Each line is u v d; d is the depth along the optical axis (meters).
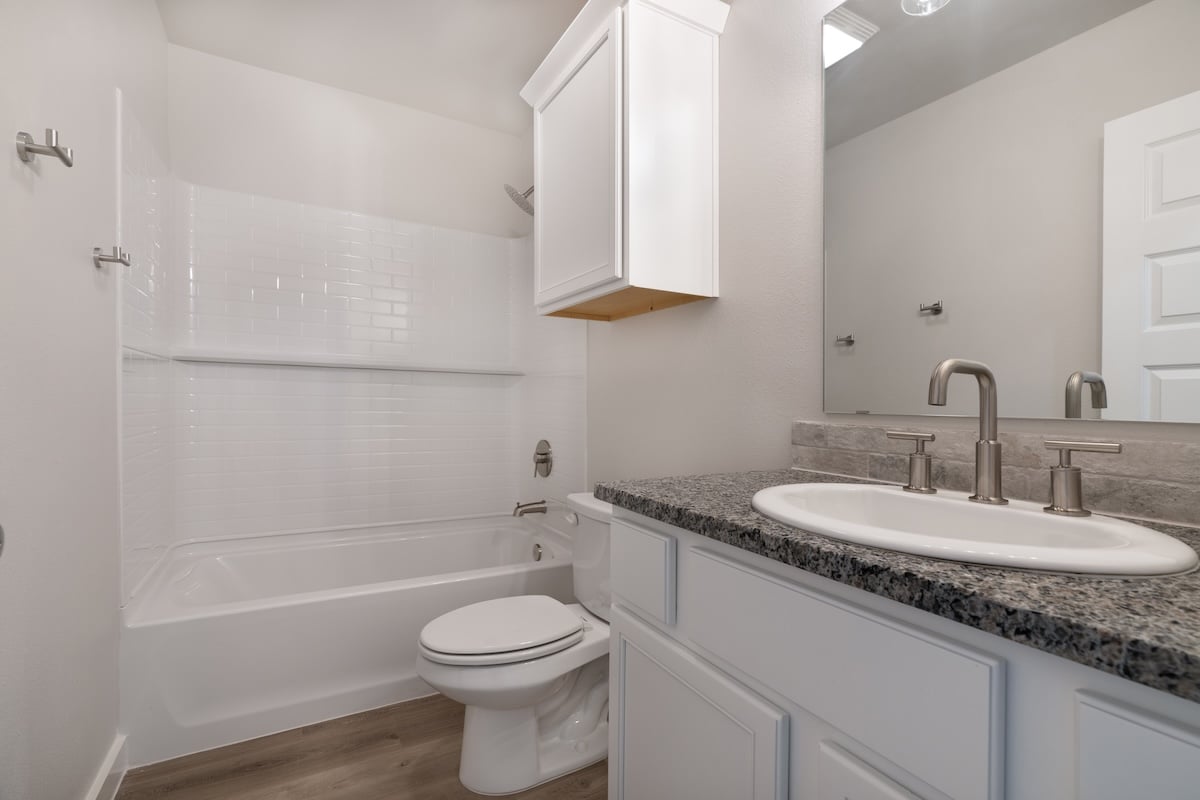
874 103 1.20
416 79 2.49
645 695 0.99
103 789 1.35
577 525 1.79
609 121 1.51
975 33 1.03
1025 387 0.94
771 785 0.71
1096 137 0.86
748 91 1.52
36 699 1.03
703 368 1.67
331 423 2.58
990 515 0.81
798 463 1.34
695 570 0.87
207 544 2.29
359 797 1.42
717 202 1.61
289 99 2.47
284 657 1.71
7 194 0.93
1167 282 0.78
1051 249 0.91
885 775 0.58
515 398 3.00
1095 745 0.43
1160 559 0.54
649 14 1.49
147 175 1.84
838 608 0.63
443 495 2.83
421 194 2.79
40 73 1.06
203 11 2.04
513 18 2.07
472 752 1.46
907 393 1.13
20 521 0.97
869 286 1.21
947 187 1.07
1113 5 0.85
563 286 1.72
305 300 2.53
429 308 2.82
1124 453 0.81
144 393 1.80
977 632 0.51
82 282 1.26
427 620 1.91
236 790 1.44
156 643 1.56
